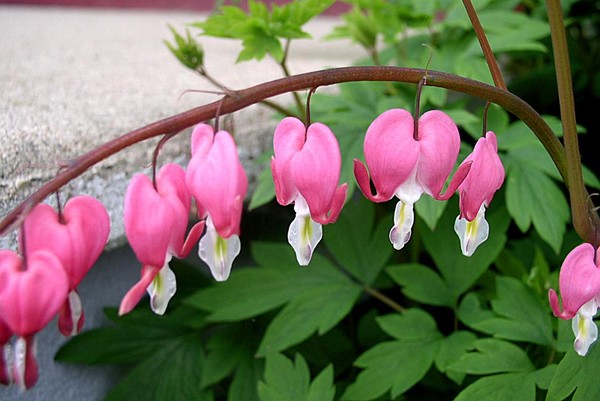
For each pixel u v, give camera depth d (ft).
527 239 1.48
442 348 1.21
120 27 2.52
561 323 1.18
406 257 1.56
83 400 1.38
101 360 1.34
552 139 0.99
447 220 1.33
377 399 1.25
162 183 0.86
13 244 1.15
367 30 1.61
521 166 1.34
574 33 1.92
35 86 1.57
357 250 1.36
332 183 0.86
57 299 0.81
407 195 0.88
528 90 1.81
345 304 1.30
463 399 1.12
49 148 1.22
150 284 0.86
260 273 1.35
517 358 1.16
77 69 1.78
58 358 1.32
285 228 1.63
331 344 1.40
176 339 1.37
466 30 1.61
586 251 0.93
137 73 1.78
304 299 1.30
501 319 1.20
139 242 0.84
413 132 0.88
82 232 0.84
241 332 1.36
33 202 0.82
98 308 1.38
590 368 1.06
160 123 0.86
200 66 1.36
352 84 1.51
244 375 1.32
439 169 0.87
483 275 1.35
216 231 0.86
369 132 0.87
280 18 1.32
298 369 1.20
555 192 1.31
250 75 1.81
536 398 1.17
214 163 0.84
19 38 2.21
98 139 1.28
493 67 1.00
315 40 2.39
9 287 0.80
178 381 1.33
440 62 1.53
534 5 1.94
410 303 1.52
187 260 1.59
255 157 1.48
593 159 1.73
